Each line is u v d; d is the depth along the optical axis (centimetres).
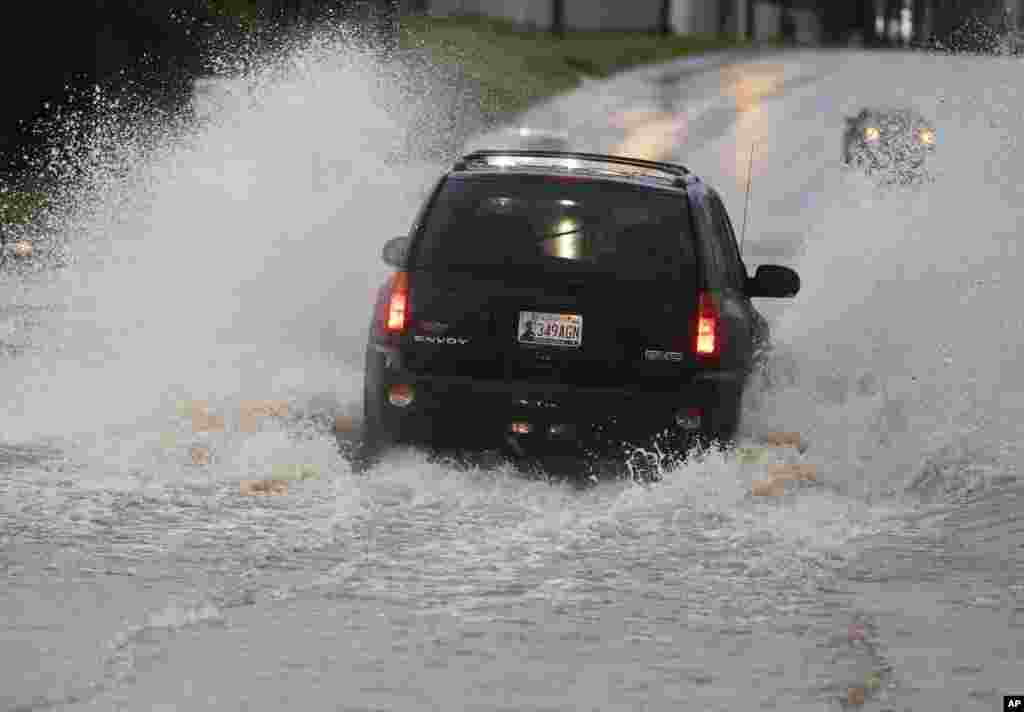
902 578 2597
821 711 1984
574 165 3500
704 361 3212
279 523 2839
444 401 3219
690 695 2034
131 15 9331
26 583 2445
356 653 2169
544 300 3222
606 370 3216
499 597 2448
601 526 2886
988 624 2355
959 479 3256
